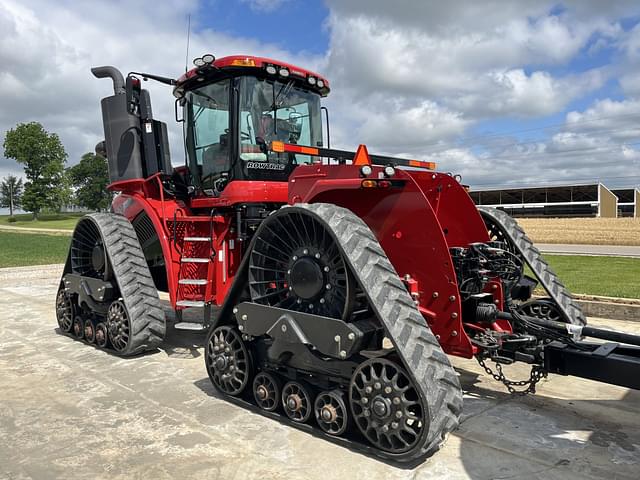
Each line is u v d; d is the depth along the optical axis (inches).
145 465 118.6
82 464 119.5
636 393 163.3
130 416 148.1
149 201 220.8
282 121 210.7
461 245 172.4
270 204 207.5
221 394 164.2
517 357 136.9
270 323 140.9
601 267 472.7
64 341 239.8
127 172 228.1
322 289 133.0
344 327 122.4
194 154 219.9
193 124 219.5
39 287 429.1
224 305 158.9
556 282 175.0
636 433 134.2
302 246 140.0
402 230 142.4
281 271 149.3
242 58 193.0
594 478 110.9
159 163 225.6
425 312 143.6
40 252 812.0
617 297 285.3
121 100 229.5
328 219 128.2
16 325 278.1
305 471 114.5
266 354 148.3
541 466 116.2
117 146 232.4
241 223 203.9
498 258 161.5
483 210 192.4
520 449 124.7
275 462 119.0
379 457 119.2
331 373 129.4
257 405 151.1
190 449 126.3
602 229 1163.9
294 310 140.4
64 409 154.0
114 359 207.9
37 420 145.8
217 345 161.3
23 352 219.9
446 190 165.3
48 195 3088.1
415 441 111.0
